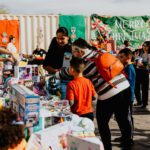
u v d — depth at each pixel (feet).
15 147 7.72
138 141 18.74
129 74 17.13
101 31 49.39
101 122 14.37
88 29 48.57
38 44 45.19
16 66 16.67
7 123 7.61
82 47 13.56
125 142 14.71
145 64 27.94
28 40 44.73
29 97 9.31
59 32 16.34
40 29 45.16
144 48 28.02
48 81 15.23
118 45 51.16
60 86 15.07
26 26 44.62
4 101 12.22
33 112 9.39
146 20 53.06
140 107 28.48
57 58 16.84
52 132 8.87
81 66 13.37
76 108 13.41
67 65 15.96
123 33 51.44
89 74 13.73
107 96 13.89
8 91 13.42
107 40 49.85
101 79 13.75
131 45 52.54
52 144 8.80
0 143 7.51
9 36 43.73
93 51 13.93
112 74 13.55
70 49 16.47
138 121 23.50
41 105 11.69
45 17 45.32
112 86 13.79
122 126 14.49
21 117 9.64
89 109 13.61
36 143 8.56
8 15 43.96
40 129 9.61
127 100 14.19
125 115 14.30
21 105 9.77
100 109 14.26
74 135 8.60
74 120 10.26
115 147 17.56
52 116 10.24
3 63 17.20
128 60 17.33
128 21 51.70
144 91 28.04
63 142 9.00
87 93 13.52
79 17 47.47
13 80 14.87
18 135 7.70
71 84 13.35
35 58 36.99
